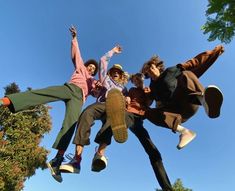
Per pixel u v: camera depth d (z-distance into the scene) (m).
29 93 1.06
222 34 1.79
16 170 3.57
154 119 1.07
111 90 1.03
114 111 1.00
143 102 1.13
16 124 3.89
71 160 1.02
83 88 1.19
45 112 4.14
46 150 3.96
